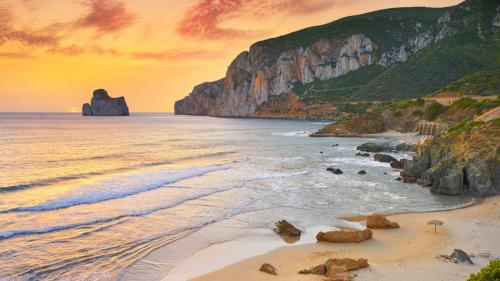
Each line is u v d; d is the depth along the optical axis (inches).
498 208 1290.6
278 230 1064.8
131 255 902.4
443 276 753.6
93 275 794.8
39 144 3408.0
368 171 2082.9
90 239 994.7
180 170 2049.7
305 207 1336.1
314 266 821.2
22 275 782.5
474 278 623.8
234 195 1496.1
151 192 1525.6
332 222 1166.3
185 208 1301.7
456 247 925.8
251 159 2564.0
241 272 815.1
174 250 940.0
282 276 782.5
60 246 941.2
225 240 1013.2
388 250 918.4
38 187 1617.9
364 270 786.2
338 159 2566.4
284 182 1763.0
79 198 1393.9
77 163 2313.0
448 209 1301.7
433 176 1670.8
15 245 936.3
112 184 1654.8
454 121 3693.4
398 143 3358.8
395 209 1309.1
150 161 2429.9
